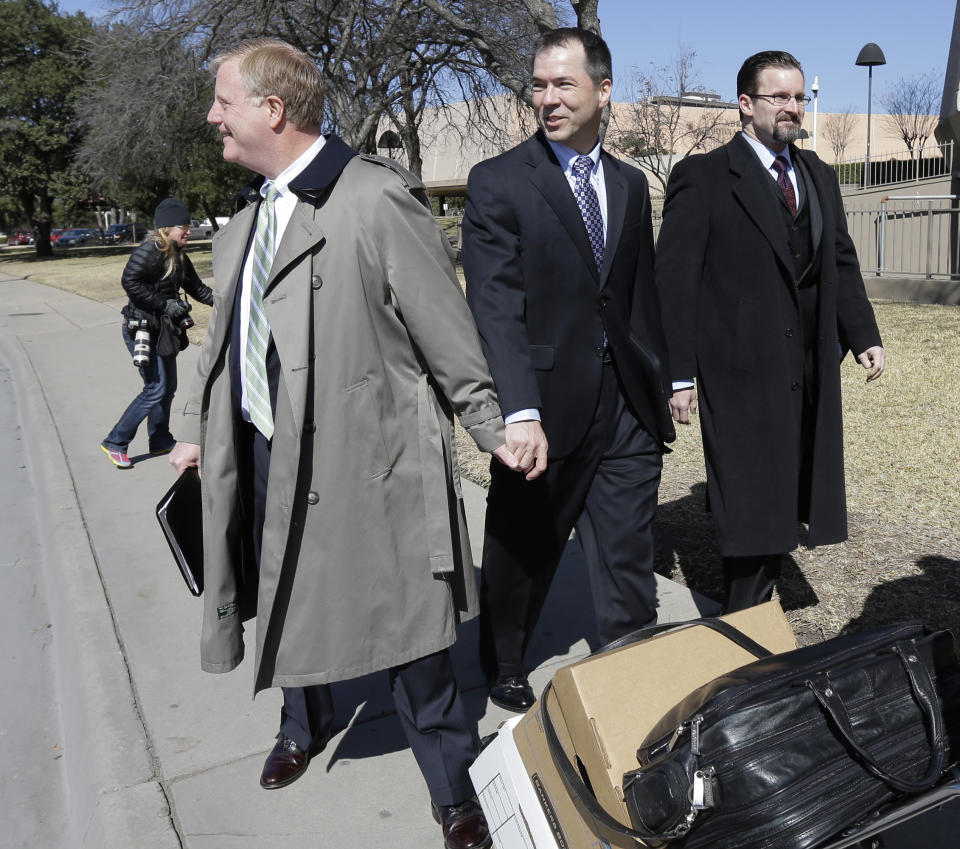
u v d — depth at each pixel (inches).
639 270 115.1
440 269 93.3
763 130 124.3
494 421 95.1
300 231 90.4
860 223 532.1
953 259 485.7
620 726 75.4
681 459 230.1
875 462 212.7
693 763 65.6
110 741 122.3
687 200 129.0
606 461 115.3
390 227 91.0
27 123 1830.7
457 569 99.2
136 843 101.8
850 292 136.0
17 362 481.4
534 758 82.4
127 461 262.4
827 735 66.8
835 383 130.3
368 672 94.6
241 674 140.9
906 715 69.3
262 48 90.6
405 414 95.0
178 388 374.0
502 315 105.8
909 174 663.1
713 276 129.3
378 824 104.6
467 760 99.4
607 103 109.4
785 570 161.2
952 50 585.6
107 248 2284.7
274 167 92.4
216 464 97.7
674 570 168.2
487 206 108.2
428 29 788.6
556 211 107.3
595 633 145.7
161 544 198.7
